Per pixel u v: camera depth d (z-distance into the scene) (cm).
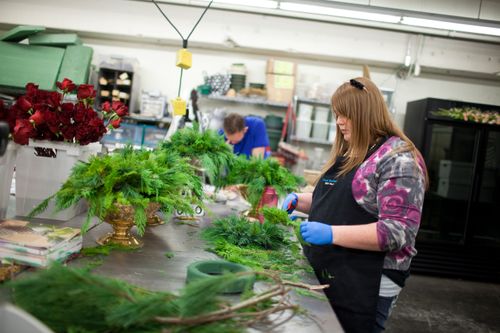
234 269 121
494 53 543
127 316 76
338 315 143
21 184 165
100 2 529
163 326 82
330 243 133
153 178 140
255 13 531
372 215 145
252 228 165
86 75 504
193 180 165
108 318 75
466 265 496
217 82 539
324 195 157
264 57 577
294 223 154
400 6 479
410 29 514
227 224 171
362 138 149
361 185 144
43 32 533
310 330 97
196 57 576
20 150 162
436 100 491
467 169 526
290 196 193
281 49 542
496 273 495
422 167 140
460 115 489
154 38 546
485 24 387
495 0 481
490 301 425
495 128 496
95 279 78
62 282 75
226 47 566
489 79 585
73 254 128
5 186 156
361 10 382
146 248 148
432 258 498
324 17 504
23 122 150
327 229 133
